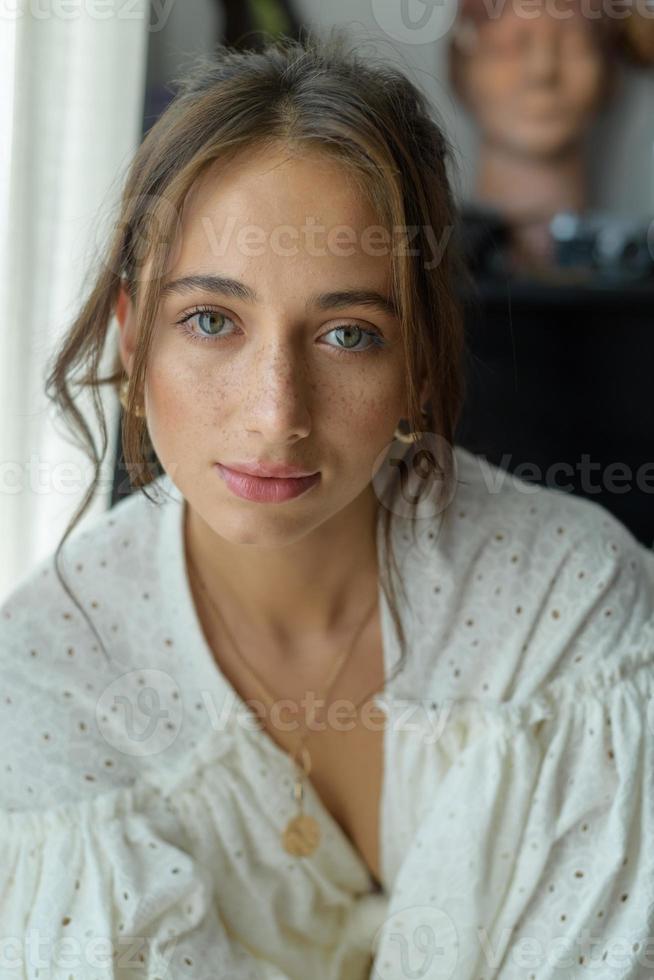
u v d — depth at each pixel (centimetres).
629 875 70
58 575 75
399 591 76
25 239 104
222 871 73
